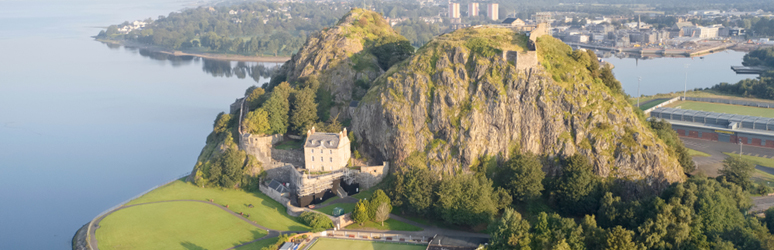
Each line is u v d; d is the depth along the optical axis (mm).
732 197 176250
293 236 181375
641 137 198875
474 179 192000
